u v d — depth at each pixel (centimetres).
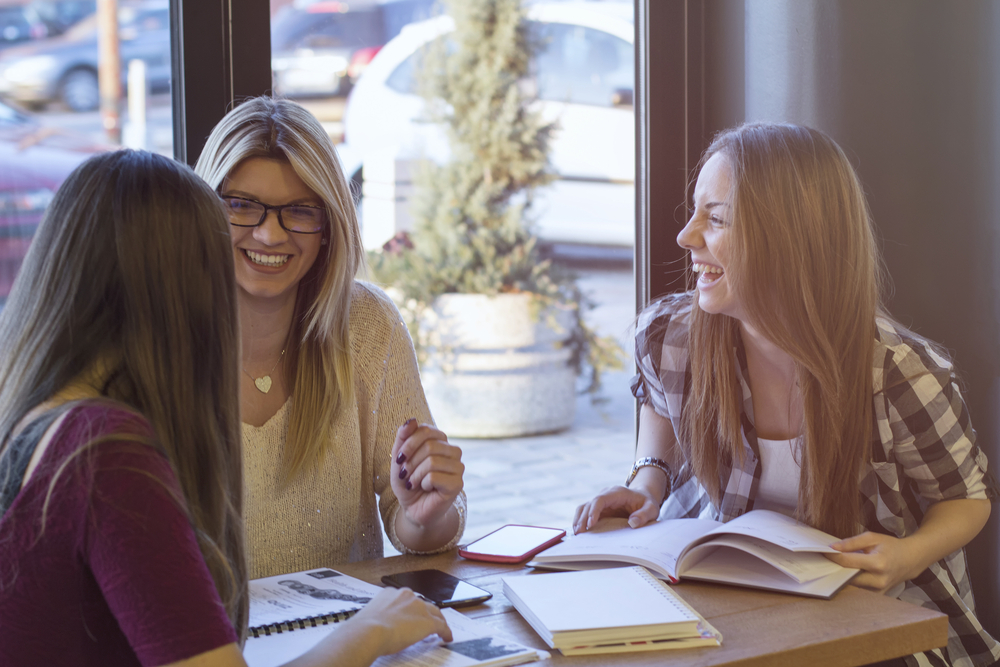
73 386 80
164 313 82
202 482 85
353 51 623
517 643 99
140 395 81
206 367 85
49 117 633
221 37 160
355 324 156
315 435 144
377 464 158
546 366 517
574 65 627
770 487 156
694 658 97
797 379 148
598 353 548
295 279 141
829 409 141
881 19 191
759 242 139
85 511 72
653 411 181
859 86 194
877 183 195
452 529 144
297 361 148
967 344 186
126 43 641
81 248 81
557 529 146
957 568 154
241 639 92
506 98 540
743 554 129
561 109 605
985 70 180
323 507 148
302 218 138
